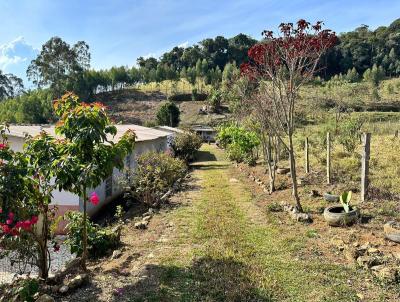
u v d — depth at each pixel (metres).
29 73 63.12
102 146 5.02
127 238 7.05
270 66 9.09
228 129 23.64
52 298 4.29
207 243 6.37
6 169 4.49
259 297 4.26
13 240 4.54
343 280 4.61
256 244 6.16
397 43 90.06
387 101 55.66
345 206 6.83
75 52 65.00
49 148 4.80
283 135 15.70
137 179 10.84
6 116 53.19
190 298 4.33
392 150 13.85
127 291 4.56
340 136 15.98
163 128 29.47
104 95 78.50
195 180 14.88
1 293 4.64
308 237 6.32
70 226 6.25
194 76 86.31
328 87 54.53
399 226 5.75
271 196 10.09
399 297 4.07
